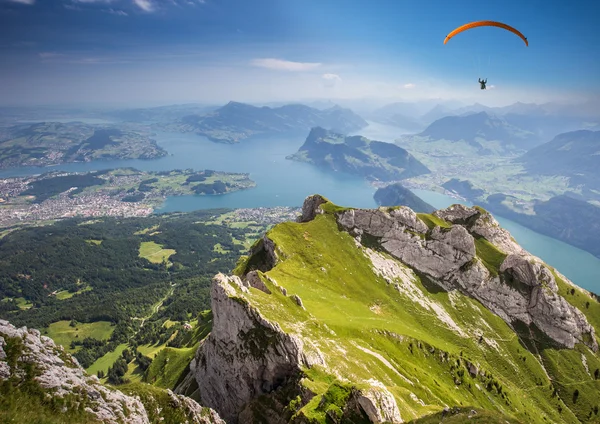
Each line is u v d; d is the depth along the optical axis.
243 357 99.19
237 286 115.06
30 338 55.59
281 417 85.56
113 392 60.34
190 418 68.75
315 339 108.38
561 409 170.12
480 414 64.75
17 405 47.50
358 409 71.81
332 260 191.62
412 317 180.88
